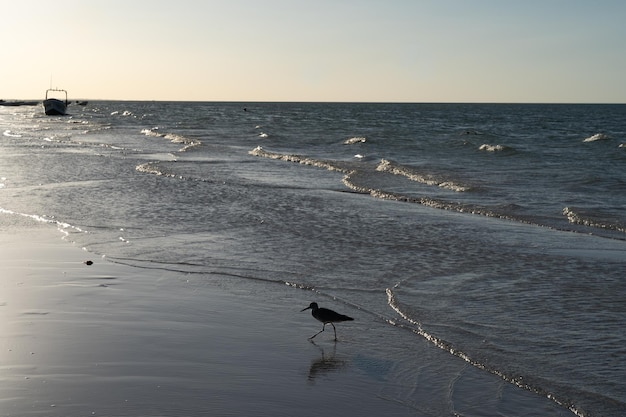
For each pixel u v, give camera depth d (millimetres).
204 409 7254
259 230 17422
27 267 13516
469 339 9469
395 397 7719
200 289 12078
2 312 10578
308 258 14344
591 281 12414
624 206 21172
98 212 19984
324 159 38438
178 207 21000
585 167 33406
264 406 7398
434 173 29844
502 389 7930
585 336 9539
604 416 7156
